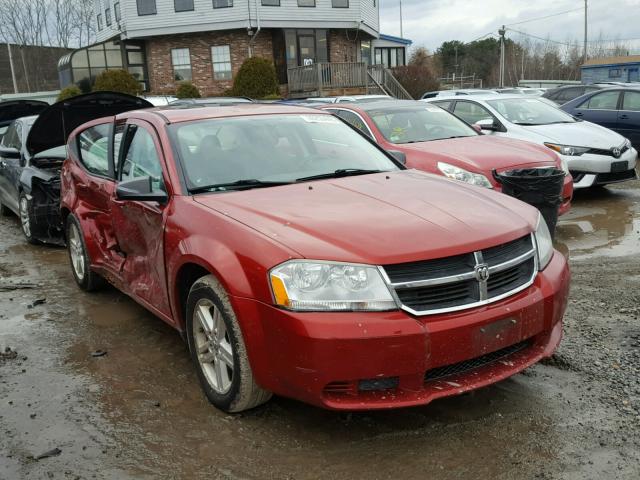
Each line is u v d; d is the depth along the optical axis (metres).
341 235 3.01
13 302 5.50
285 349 2.87
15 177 8.08
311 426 3.22
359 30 29.81
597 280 5.39
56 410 3.50
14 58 47.47
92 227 5.22
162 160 3.99
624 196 9.20
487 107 9.70
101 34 32.31
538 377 3.65
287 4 27.45
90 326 4.83
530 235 3.32
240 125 4.39
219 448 3.05
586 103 13.26
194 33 27.69
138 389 3.73
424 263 2.91
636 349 3.99
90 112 7.04
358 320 2.78
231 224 3.25
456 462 2.86
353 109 8.16
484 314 2.94
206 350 3.50
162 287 3.90
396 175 4.13
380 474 2.80
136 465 2.94
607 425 3.12
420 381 2.87
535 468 2.79
